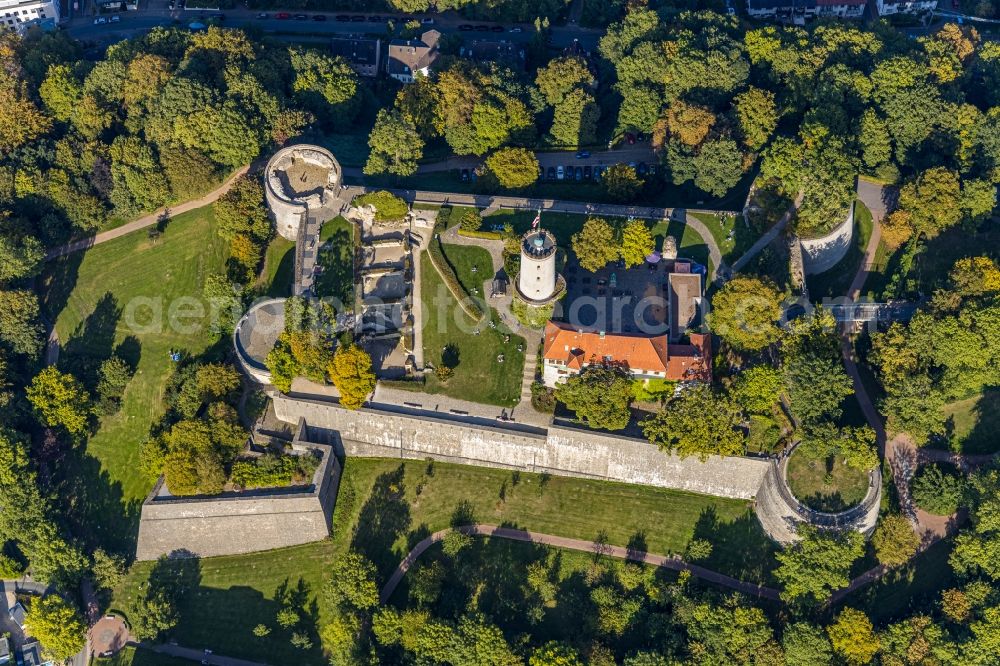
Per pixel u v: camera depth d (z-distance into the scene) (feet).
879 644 644.27
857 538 644.27
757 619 638.94
